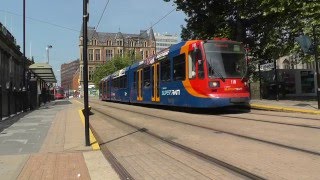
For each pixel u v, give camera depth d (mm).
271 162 9367
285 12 29609
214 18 33344
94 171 9500
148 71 31219
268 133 13844
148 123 19375
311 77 39812
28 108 33812
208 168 9148
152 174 8945
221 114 22375
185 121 19109
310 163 9125
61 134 15961
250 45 33875
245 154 10430
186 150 11539
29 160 10898
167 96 26625
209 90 21875
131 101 37406
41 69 37656
